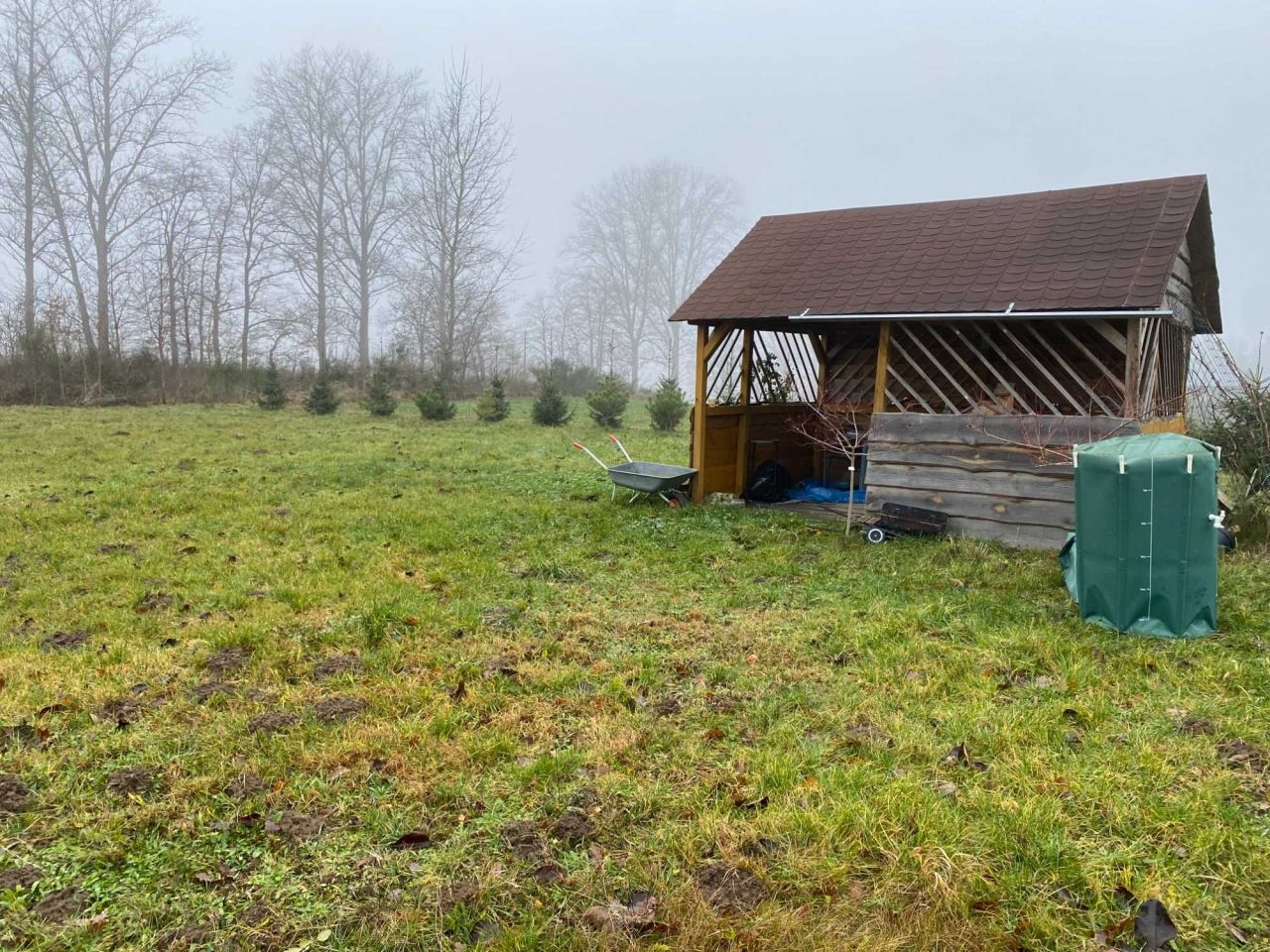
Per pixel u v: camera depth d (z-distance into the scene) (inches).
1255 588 227.9
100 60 1359.5
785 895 105.3
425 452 558.9
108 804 123.4
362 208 1748.3
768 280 364.2
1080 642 191.5
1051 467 287.4
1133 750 139.3
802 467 460.8
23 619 205.8
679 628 209.8
